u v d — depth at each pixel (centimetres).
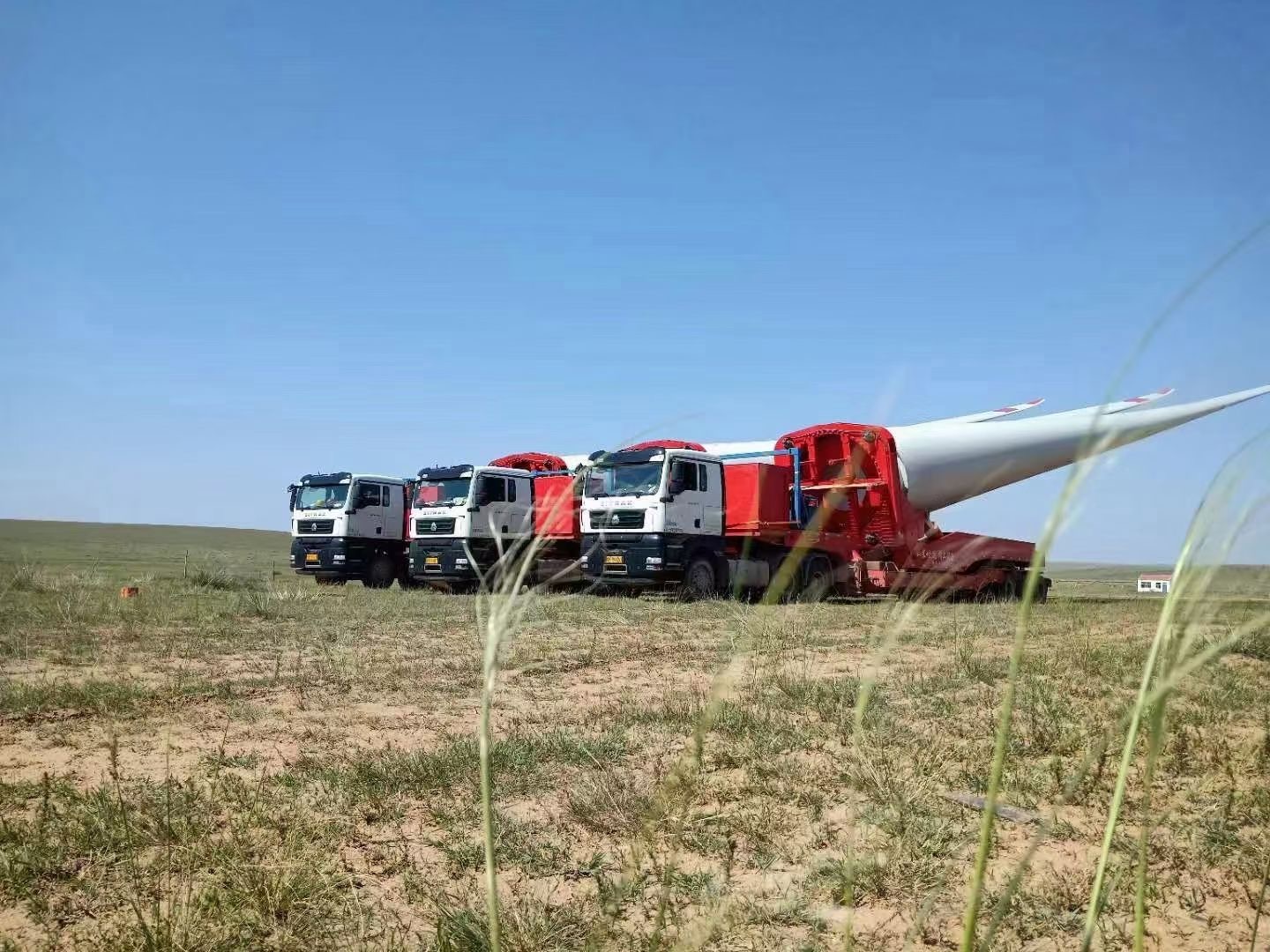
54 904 448
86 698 977
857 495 2388
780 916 426
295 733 830
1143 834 138
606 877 479
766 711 870
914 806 584
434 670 1189
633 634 1589
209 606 2081
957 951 392
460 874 493
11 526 12350
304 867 477
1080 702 940
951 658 1291
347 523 2928
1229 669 1084
